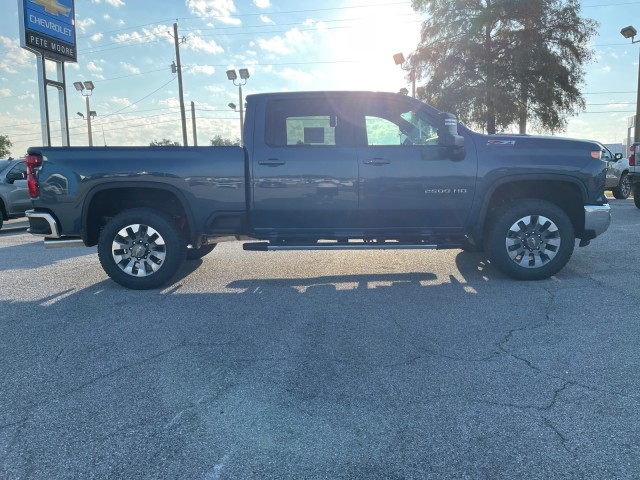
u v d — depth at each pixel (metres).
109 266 5.66
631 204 14.33
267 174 5.47
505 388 3.22
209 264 7.10
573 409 2.95
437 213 5.57
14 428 2.87
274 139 5.54
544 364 3.55
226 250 8.22
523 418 2.86
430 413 2.94
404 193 5.49
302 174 5.46
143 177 5.47
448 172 5.48
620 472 2.38
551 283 5.63
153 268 5.68
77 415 3.00
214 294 5.52
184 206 5.52
